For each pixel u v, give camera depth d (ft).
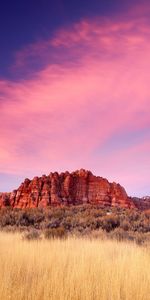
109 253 37.47
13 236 55.26
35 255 32.37
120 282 22.07
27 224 95.09
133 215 100.42
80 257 31.27
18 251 34.04
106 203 232.53
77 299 18.44
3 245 40.83
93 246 42.14
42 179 244.42
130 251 37.58
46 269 25.08
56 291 18.79
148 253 36.14
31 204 222.69
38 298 17.89
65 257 31.94
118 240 52.95
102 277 23.22
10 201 236.02
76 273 23.34
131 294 19.75
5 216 100.48
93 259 31.07
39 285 19.80
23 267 26.66
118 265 27.68
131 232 69.36
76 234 63.72
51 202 220.84
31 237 51.96
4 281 20.01
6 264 25.98
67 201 227.20
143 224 84.79
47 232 55.88
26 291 18.78
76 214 116.26
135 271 25.35
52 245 40.57
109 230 79.46
